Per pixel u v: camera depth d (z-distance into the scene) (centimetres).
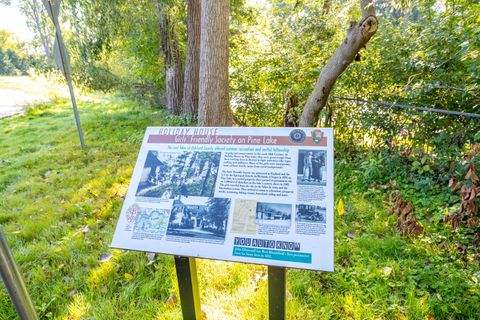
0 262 129
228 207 142
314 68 470
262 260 130
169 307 191
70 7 601
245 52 605
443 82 312
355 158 401
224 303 192
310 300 191
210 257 136
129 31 665
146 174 160
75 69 726
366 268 212
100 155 518
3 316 196
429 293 191
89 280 217
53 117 915
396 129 358
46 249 260
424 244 237
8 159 545
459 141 302
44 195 384
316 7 568
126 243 148
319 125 451
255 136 152
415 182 317
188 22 687
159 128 170
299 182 139
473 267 210
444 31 331
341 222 274
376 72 387
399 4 433
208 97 490
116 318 187
